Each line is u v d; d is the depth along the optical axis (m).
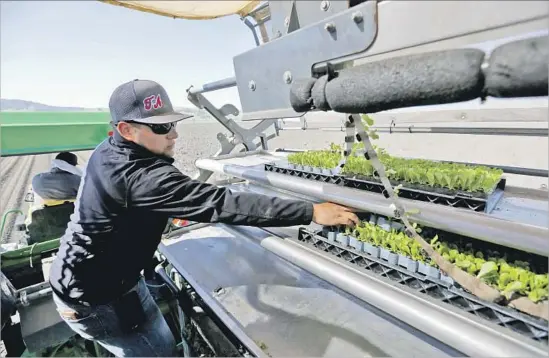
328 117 2.13
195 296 1.59
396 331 0.96
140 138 1.19
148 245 1.37
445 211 0.85
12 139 1.78
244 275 1.36
